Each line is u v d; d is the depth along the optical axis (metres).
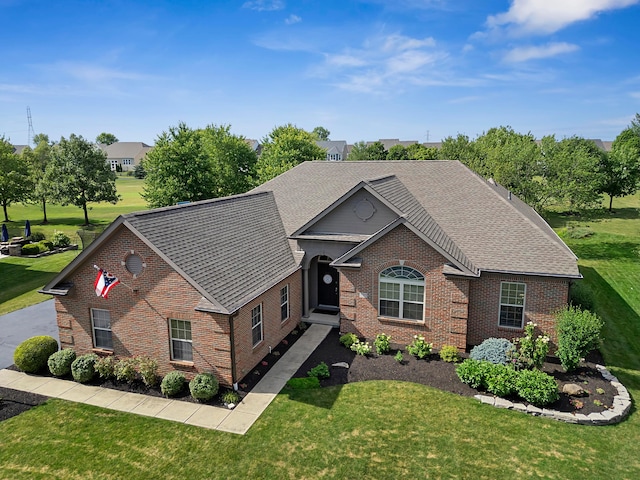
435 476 11.25
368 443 12.53
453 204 21.31
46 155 78.25
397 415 13.84
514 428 13.20
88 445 12.70
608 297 25.72
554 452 12.16
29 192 55.50
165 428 13.42
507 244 18.62
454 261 17.28
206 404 14.72
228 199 21.50
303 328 20.81
